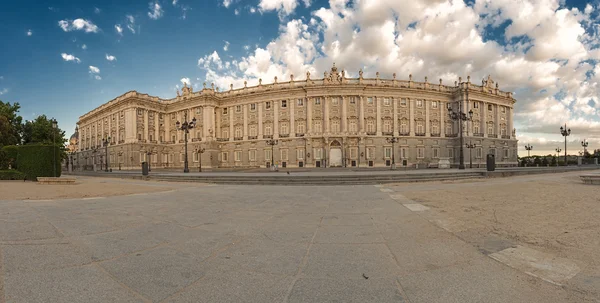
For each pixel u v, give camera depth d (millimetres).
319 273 3652
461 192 12125
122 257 4227
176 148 64062
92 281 3381
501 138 60625
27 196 11992
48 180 19922
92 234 5566
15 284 3277
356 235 5496
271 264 3967
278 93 56438
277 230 5922
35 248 4641
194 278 3488
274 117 56531
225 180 19984
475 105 58094
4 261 4020
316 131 54656
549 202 9016
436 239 5160
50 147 24641
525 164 65875
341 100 54438
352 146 53781
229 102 60625
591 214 7086
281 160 55438
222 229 6012
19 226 6238
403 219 6930
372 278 3488
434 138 56531
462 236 5320
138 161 59750
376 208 8555
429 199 10234
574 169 31047
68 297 2990
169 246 4793
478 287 3201
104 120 70250
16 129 39406
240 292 3121
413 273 3633
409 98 55906
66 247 4703
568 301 2850
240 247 4746
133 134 59531
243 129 59156
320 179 18406
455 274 3580
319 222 6680
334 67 54812
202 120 60125
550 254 4234
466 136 55906
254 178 19625
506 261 3982
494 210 7828
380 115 54656
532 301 2867
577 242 4789
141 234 5582
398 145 54594
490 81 61406
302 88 54906
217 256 4289
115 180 24406
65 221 6801
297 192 13234
